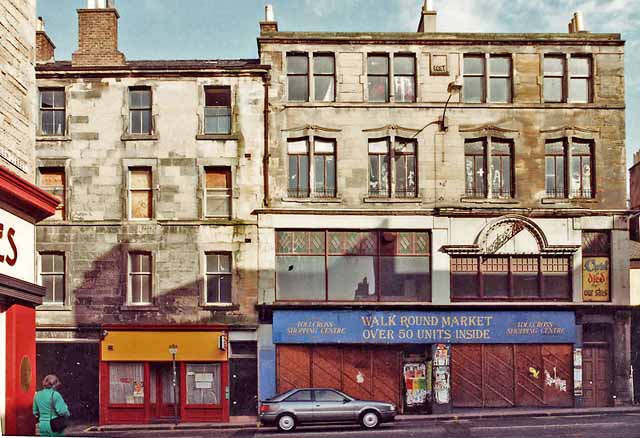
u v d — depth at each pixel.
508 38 28.16
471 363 27.34
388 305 27.08
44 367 27.06
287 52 28.12
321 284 27.45
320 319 27.06
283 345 27.16
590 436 19.28
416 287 27.62
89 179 27.38
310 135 27.78
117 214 27.27
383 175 28.03
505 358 27.42
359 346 27.36
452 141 28.00
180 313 26.97
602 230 27.92
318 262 27.52
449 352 27.14
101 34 28.44
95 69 27.47
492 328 27.27
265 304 26.91
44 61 29.84
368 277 27.56
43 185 27.56
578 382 27.27
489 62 28.38
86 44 28.33
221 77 27.84
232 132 27.64
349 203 27.66
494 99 28.39
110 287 26.97
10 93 13.37
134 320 26.89
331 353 27.25
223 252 27.36
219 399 26.62
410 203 27.72
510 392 27.31
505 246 27.62
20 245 13.46
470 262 27.77
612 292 27.66
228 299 27.28
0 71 12.91
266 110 27.81
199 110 27.69
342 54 28.12
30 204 13.56
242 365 27.12
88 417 27.02
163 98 27.70
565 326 27.39
